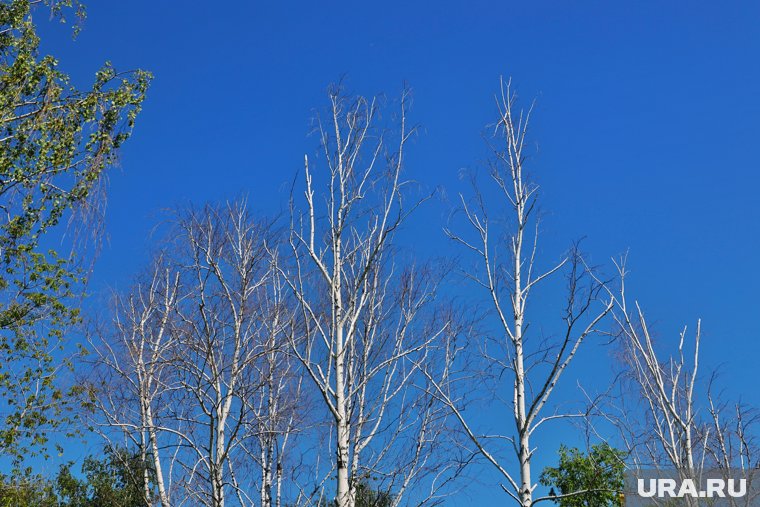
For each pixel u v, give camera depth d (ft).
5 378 51.88
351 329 45.73
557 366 40.68
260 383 48.01
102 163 43.86
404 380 52.65
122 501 60.29
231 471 52.11
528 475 40.50
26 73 45.88
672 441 47.91
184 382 47.70
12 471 56.65
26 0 48.47
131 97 46.55
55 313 50.57
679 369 49.88
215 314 49.85
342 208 47.29
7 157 43.55
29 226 45.19
